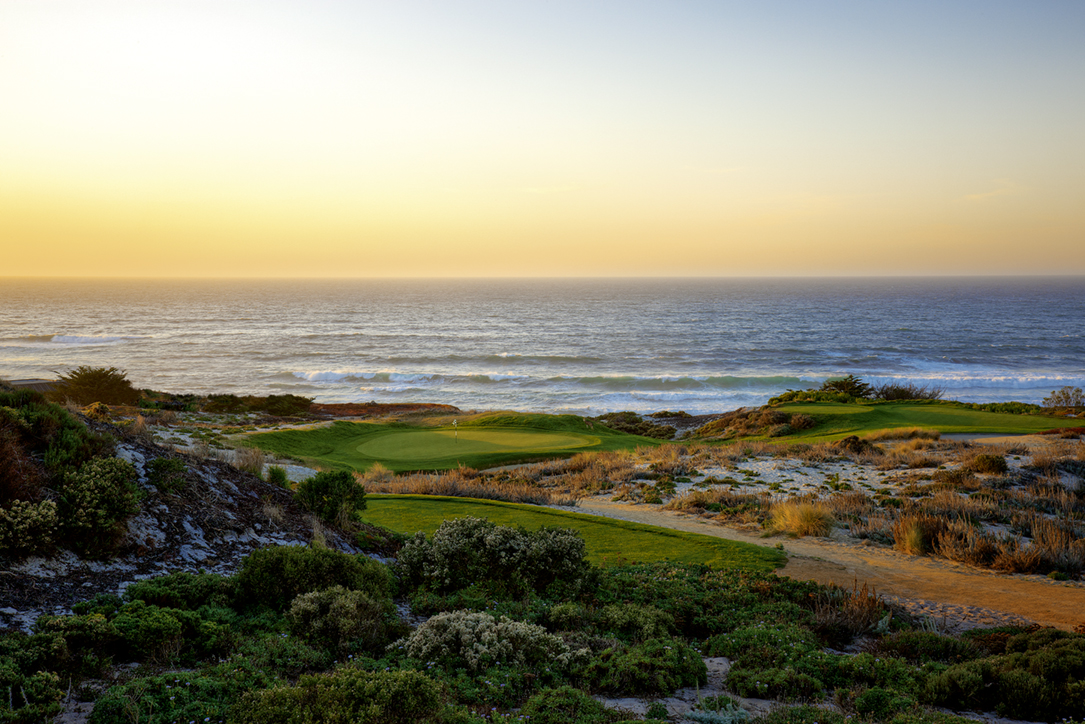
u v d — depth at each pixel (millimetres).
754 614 9438
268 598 7988
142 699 4840
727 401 65375
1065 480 21094
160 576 7742
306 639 6883
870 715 5730
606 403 64938
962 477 21141
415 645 6832
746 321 156625
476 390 71688
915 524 15078
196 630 6570
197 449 15000
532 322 156375
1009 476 21156
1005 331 130125
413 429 38438
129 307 198750
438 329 138625
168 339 114562
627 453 31312
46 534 7352
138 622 6152
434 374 80000
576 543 10344
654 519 17953
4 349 98438
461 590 9742
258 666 6012
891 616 9672
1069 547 13445
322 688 5000
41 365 82312
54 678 4996
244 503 11188
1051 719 5863
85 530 7941
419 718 4902
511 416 42062
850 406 43094
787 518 16625
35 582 6980
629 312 189000
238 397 50938
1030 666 6523
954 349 103188
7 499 7594
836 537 15672
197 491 10562
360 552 11766
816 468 25203
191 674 5535
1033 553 13023
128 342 109875
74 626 5742
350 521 12898
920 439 30828
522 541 10484
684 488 22781
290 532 10938
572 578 10070
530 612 8766
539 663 6742
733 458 27766
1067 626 9719
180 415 37938
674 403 64750
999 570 13062
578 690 5926
